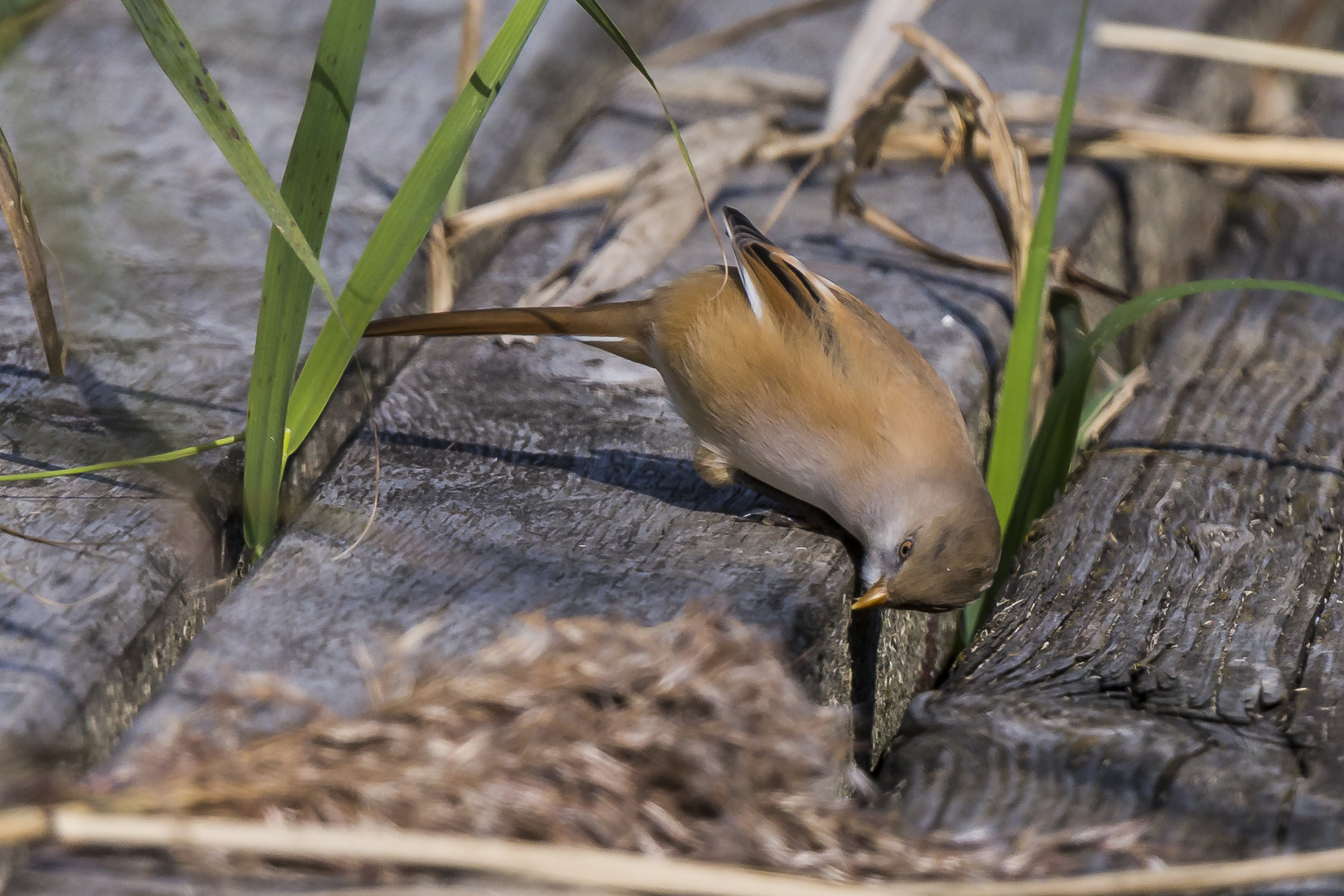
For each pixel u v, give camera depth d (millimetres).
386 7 11031
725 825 4402
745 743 4559
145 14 5016
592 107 10727
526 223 9383
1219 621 6523
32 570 5664
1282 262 10539
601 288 8469
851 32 11672
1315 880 4789
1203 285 7020
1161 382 8758
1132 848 4852
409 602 5750
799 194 9797
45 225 7609
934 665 7973
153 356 7219
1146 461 7863
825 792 5086
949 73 8445
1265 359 8992
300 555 6047
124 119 9336
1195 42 10305
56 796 4113
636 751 4508
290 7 10828
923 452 6336
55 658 5230
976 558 6344
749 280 6559
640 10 11492
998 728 5656
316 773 4281
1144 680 6055
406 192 6016
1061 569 6992
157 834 3787
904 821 5121
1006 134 8062
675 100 10773
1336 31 14828
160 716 5004
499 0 11055
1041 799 5238
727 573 6125
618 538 6352
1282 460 7875
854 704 6566
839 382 6332
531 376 7633
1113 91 10883
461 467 6840
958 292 8594
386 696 4816
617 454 7023
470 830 4262
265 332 5773
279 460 6066
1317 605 6637
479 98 5902
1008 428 7359
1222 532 7207
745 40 11531
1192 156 10070
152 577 5738
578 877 3908
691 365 6594
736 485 6898
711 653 4766
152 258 8039
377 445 6297
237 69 10031
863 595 6336
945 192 9828
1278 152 9961
